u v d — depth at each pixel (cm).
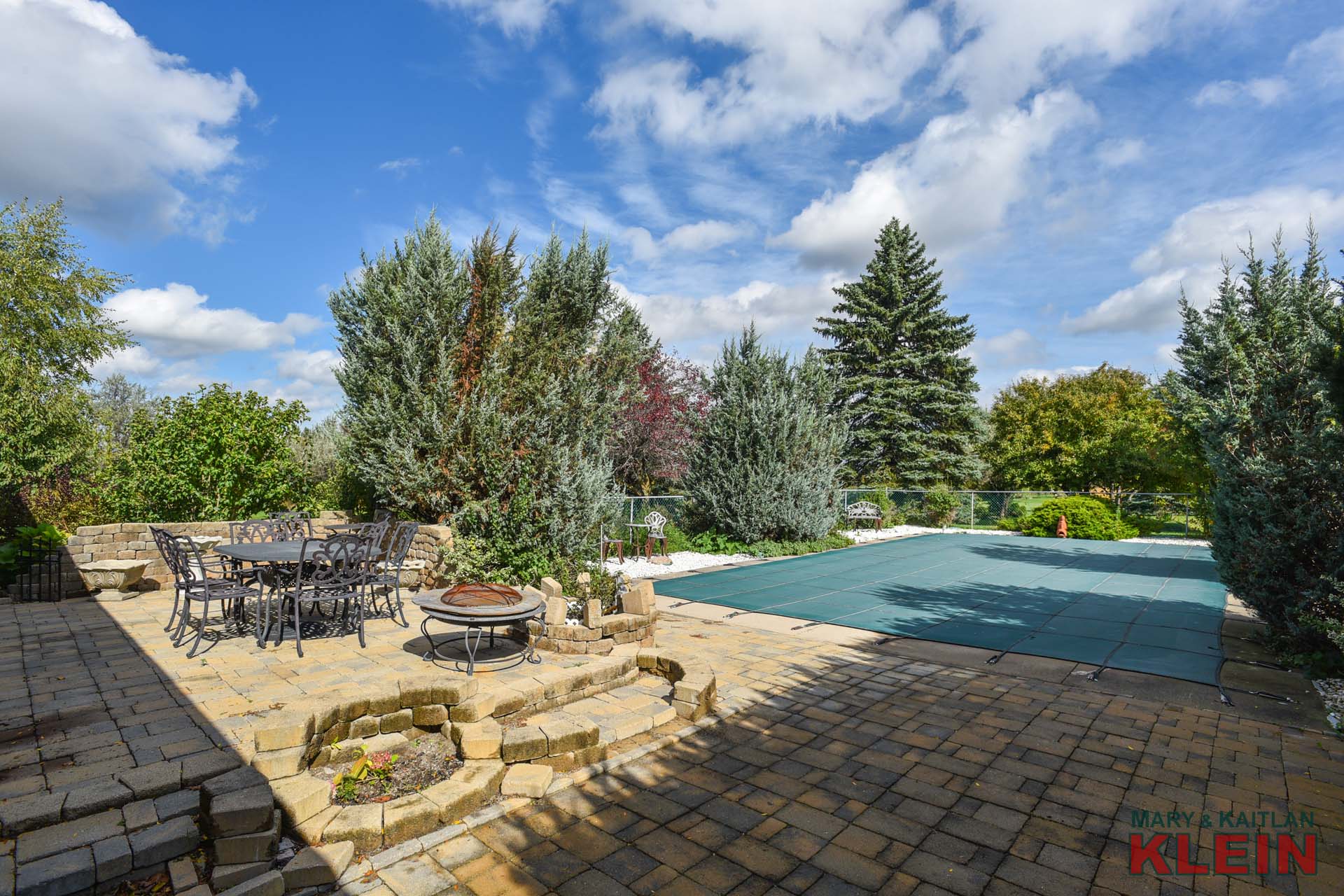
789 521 1609
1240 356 727
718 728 478
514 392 934
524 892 275
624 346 1102
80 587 805
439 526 895
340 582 608
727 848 315
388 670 529
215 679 493
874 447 2730
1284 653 701
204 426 982
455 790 340
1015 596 1091
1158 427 2577
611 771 399
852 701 548
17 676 493
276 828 284
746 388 1661
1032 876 297
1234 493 736
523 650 602
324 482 1253
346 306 988
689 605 984
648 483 2012
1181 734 482
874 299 2894
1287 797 382
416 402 895
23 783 312
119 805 293
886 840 326
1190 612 962
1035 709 535
